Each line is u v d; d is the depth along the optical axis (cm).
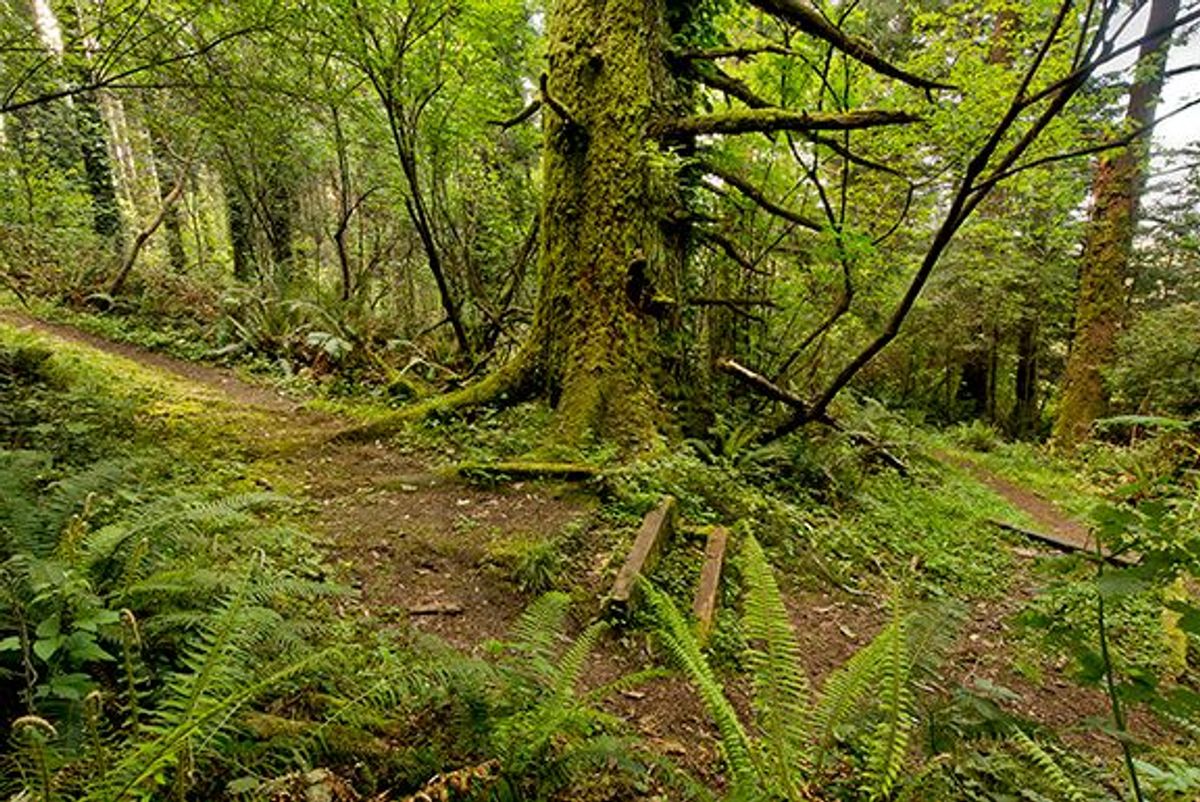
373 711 238
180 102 973
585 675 338
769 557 535
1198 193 1261
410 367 1010
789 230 923
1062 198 858
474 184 1231
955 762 240
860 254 741
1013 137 713
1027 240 1465
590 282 682
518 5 931
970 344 1877
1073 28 661
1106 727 191
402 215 1394
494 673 243
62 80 641
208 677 180
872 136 848
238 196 1510
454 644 345
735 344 945
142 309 1155
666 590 425
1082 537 825
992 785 251
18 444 457
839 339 1205
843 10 781
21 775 163
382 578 402
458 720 229
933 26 790
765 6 666
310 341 1029
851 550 595
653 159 642
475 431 679
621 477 559
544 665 257
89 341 971
